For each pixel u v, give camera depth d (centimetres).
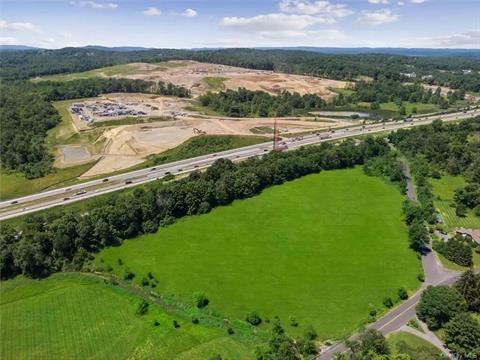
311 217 17962
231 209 18675
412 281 13638
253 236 16388
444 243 15488
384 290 13162
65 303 12644
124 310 12325
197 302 12456
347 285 13438
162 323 11762
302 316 12012
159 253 15262
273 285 13450
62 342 11100
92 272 14275
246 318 11856
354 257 15012
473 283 11819
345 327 11538
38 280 13862
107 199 17638
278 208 18788
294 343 10594
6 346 10969
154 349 10819
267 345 10825
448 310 11019
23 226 15762
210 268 14338
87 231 15288
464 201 19025
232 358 10450
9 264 14125
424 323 11581
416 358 9625
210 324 11731
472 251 15462
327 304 12531
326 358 10394
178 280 13700
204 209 18262
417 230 15438
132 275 13962
